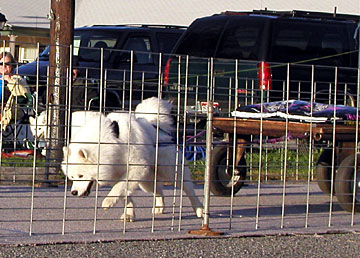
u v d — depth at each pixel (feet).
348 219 22.45
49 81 27.91
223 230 19.63
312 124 22.15
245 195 26.94
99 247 17.03
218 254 16.84
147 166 20.52
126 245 17.35
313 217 22.71
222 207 24.06
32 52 77.71
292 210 24.12
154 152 20.85
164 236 18.37
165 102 22.13
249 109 23.68
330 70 37.42
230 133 24.26
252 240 18.53
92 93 39.55
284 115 22.86
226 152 25.32
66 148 20.54
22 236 17.98
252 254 16.98
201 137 27.48
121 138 20.15
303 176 31.42
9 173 27.17
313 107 23.26
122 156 20.18
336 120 22.61
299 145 27.50
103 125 20.10
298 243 18.40
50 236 18.03
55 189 26.50
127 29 44.57
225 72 35.76
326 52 37.47
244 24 37.29
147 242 17.76
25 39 78.64
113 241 17.65
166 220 21.25
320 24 37.73
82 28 45.75
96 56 43.24
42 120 31.73
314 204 25.61
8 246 16.76
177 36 45.34
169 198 25.22
